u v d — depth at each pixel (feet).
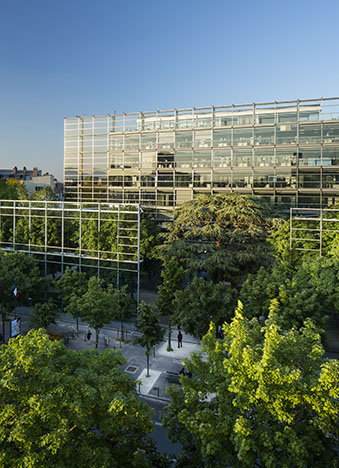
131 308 132.67
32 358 46.01
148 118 229.45
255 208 168.14
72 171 246.06
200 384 55.26
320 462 45.14
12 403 45.24
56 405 44.04
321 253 133.39
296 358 49.47
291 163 197.26
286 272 125.39
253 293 106.22
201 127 215.31
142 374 105.70
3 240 172.04
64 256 159.84
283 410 43.73
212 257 144.87
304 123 194.59
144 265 184.44
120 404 45.21
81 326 142.20
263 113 204.13
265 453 42.16
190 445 53.62
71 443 45.14
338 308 106.22
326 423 43.86
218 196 173.88
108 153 236.63
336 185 190.19
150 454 53.21
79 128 243.60
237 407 47.52
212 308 107.65
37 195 281.13
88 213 159.74
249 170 205.26
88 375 51.60
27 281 137.18
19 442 41.88
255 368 43.42
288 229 150.10
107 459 43.65
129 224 152.97
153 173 225.56
